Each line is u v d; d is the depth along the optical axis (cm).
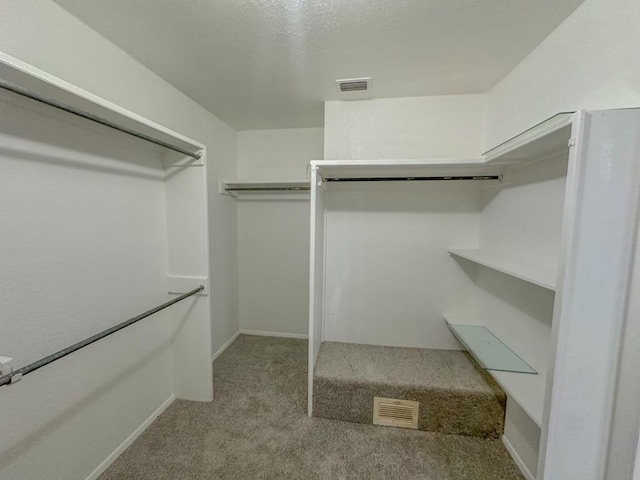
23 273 113
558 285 99
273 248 309
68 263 130
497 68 170
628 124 90
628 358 94
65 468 130
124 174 160
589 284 96
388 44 147
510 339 173
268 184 276
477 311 218
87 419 140
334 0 117
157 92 183
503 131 181
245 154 305
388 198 225
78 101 111
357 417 184
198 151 185
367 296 234
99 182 145
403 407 179
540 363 145
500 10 122
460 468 152
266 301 316
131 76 161
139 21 131
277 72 177
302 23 132
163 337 195
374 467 152
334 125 219
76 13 126
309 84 193
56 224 124
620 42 101
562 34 130
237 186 287
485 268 206
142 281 175
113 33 140
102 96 144
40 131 117
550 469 104
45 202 120
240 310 322
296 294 310
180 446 165
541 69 145
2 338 107
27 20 111
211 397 204
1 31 104
